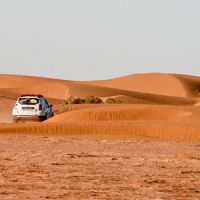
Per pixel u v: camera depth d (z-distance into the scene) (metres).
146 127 68.56
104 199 24.75
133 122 75.31
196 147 51.62
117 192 26.53
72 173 32.25
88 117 93.31
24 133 68.06
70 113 93.81
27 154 41.25
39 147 49.28
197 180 30.53
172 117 91.88
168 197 25.62
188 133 65.94
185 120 77.62
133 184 28.89
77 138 58.53
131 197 25.34
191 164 36.72
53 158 38.88
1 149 46.75
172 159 39.50
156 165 36.06
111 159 38.94
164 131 67.25
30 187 27.59
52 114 86.44
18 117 77.75
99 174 32.06
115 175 31.77
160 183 29.44
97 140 56.47
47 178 30.42
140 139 61.03
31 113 77.62
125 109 96.25
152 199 25.00
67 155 40.84
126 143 53.91
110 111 94.62
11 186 27.81
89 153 42.78
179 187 28.31
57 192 26.27
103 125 69.81
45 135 66.81
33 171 32.84
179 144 54.12
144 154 43.62
